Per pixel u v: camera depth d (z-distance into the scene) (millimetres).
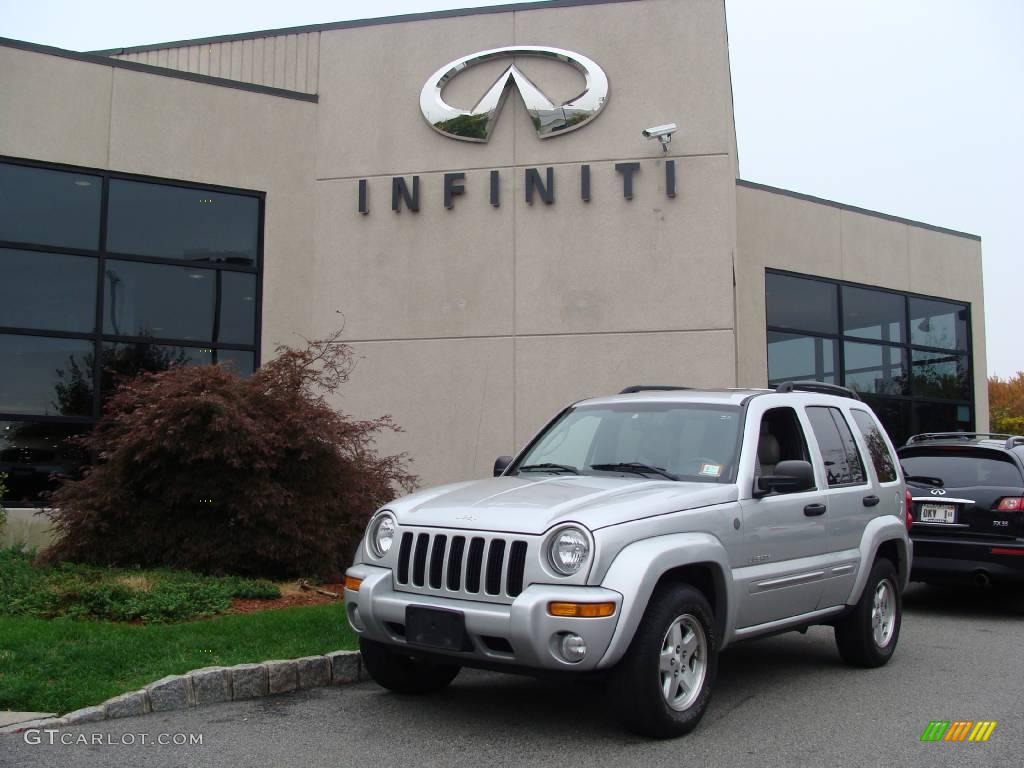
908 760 4852
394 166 13516
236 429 8508
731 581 5480
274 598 8133
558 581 4812
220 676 5797
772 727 5418
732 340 12508
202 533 8742
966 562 9203
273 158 13523
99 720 5305
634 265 12828
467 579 5031
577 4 13359
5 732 4996
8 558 8977
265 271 13312
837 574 6543
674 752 4918
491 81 13453
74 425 12125
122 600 7383
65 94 12445
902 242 18516
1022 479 9266
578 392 12805
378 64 13750
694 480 5836
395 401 13188
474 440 12945
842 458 7043
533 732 5250
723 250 12633
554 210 13055
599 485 5645
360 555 5676
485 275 13133
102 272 12430
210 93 13219
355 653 6414
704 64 12961
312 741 5062
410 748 4961
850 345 17500
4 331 11898
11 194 12117
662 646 5004
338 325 13430
